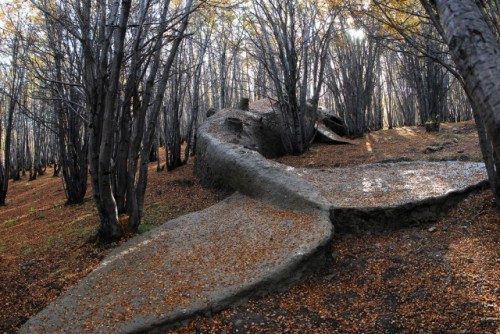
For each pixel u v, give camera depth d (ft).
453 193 22.49
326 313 14.35
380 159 35.22
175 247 19.70
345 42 50.62
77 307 15.07
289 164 37.83
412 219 21.07
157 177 40.27
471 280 14.69
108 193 21.03
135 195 22.76
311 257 17.21
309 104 51.57
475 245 17.51
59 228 27.14
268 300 15.35
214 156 31.89
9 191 57.52
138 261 18.45
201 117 72.79
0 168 45.83
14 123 66.13
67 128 35.35
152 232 22.08
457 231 19.48
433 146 36.63
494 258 15.93
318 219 20.42
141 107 22.41
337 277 16.98
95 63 20.42
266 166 27.66
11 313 15.66
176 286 15.89
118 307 14.79
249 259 17.51
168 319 13.82
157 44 21.27
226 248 18.99
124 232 22.17
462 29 6.40
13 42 38.65
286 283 16.15
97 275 17.46
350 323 13.62
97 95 20.45
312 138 44.06
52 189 50.03
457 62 6.54
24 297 16.80
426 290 14.82
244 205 25.29
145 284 16.29
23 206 41.75
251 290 15.31
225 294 14.99
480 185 23.53
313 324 13.73
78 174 36.29
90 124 20.39
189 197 30.76
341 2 29.43
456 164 28.89
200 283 15.98
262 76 66.13
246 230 20.85
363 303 14.82
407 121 69.15
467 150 33.55
